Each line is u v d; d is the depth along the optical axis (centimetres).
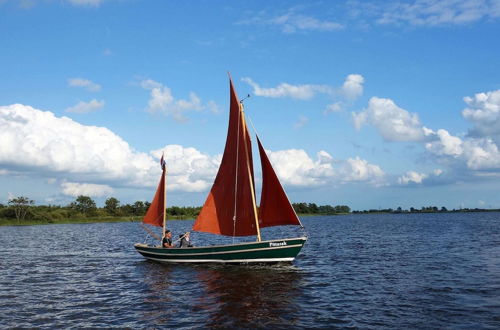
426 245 4203
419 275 2361
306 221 15425
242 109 2809
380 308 1639
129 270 2756
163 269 2748
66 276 2548
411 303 1706
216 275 2420
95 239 6044
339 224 11312
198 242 5200
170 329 1409
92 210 16788
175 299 1850
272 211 2666
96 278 2458
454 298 1777
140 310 1670
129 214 17188
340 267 2708
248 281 2217
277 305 1708
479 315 1509
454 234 5844
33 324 1492
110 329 1423
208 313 1603
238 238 5975
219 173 2933
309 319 1505
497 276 2275
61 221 14938
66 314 1625
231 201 2845
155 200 3156
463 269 2542
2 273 2695
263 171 2673
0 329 1434
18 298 1916
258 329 1397
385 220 14888
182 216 16388
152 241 5578
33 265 3092
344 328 1397
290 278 2298
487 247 3859
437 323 1427
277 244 2705
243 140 2791
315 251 3741
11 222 13950
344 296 1856
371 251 3697
